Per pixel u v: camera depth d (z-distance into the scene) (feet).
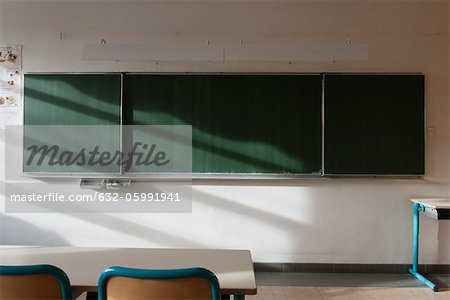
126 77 16.85
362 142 16.79
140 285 6.23
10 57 17.04
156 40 17.10
